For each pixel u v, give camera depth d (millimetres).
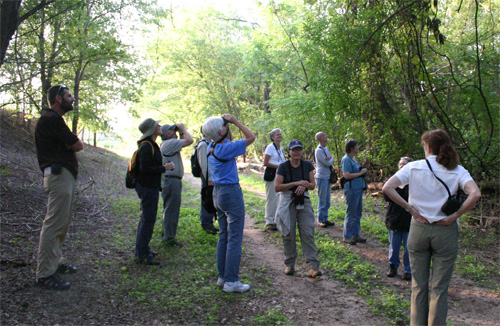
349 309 4172
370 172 11953
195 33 22797
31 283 3771
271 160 7281
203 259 5234
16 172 8281
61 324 3174
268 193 7402
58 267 4152
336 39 9297
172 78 24172
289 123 13328
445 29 11312
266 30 17234
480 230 7898
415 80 9156
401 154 10117
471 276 5430
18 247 4613
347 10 9445
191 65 23281
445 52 10336
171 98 24375
